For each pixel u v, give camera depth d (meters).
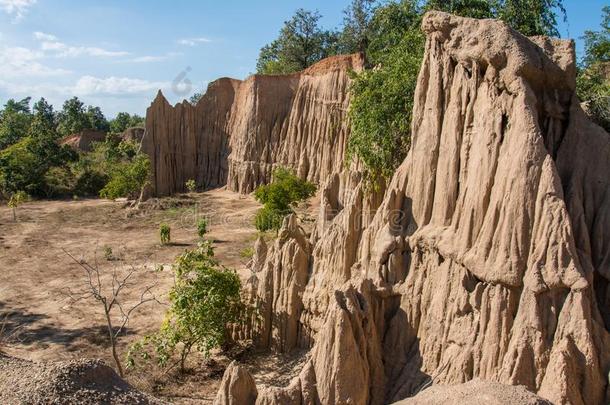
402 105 25.09
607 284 15.39
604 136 16.30
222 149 72.69
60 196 73.75
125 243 46.75
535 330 14.49
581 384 13.80
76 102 125.06
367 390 16.36
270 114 65.88
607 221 15.54
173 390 21.52
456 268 16.67
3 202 68.81
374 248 19.08
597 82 27.47
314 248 24.45
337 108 58.38
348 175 29.17
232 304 24.14
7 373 17.77
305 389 15.54
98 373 17.84
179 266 24.47
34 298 33.16
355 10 74.56
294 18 82.25
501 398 12.78
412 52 27.45
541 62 16.48
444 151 17.81
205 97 73.75
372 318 17.41
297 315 23.30
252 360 23.00
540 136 15.41
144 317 29.72
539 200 15.03
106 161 80.75
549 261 14.68
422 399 13.79
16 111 138.38
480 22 17.16
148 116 68.50
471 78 17.20
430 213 18.36
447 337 16.45
